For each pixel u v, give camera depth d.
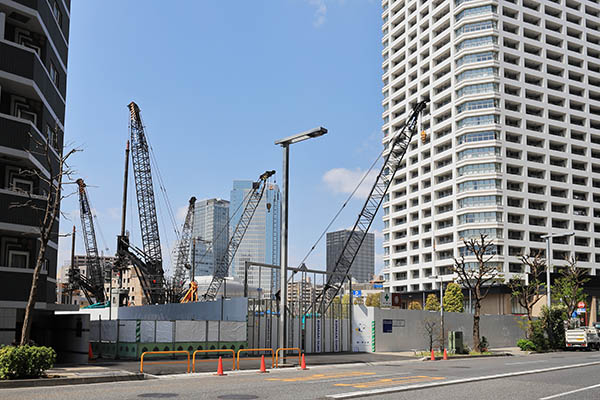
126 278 158.38
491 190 102.75
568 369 26.78
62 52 35.25
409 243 120.50
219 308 41.97
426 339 49.69
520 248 102.69
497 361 34.41
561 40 115.25
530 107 110.25
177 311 50.19
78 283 106.56
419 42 126.62
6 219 27.42
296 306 42.59
